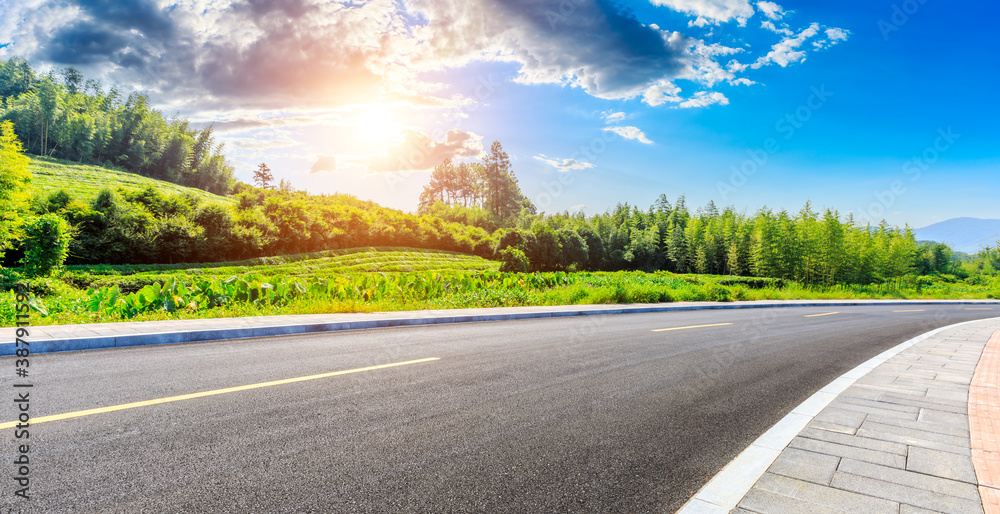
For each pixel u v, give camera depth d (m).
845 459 3.28
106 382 4.75
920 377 5.92
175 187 96.94
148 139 114.44
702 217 66.50
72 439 3.28
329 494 2.68
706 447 3.60
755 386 5.54
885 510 2.55
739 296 23.09
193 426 3.62
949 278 68.12
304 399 4.41
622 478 3.04
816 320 14.23
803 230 46.53
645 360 6.86
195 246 43.91
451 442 3.51
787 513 2.53
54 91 103.44
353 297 13.59
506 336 8.88
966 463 3.19
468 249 68.12
